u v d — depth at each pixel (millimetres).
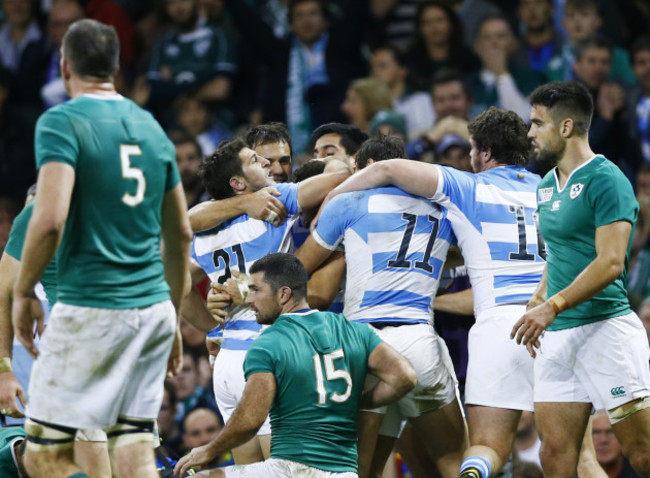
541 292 18750
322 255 19703
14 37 43562
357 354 18234
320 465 17859
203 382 30422
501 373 18922
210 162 20375
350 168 21453
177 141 37625
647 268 35125
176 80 42031
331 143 22484
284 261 18703
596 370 18281
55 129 14109
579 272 18141
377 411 19188
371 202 19438
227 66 42094
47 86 42750
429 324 19531
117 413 14766
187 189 37500
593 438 26312
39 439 14617
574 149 18406
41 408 14516
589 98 18453
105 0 43562
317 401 17891
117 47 15141
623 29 42594
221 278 20328
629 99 39562
